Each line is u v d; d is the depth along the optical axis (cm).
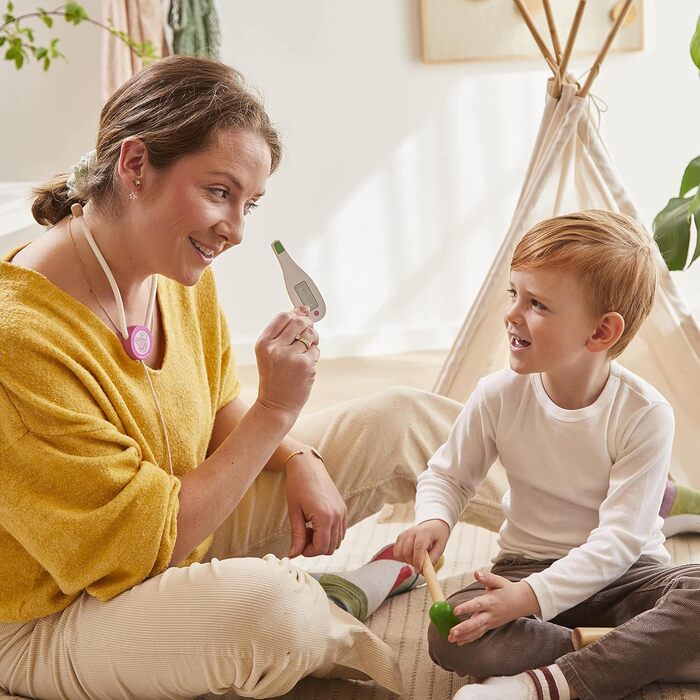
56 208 126
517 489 140
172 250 118
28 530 113
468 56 324
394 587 157
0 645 124
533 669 125
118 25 295
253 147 115
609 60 329
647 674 121
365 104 329
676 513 177
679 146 336
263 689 119
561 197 202
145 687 119
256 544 146
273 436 124
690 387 192
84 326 119
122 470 115
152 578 118
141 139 114
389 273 340
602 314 128
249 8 320
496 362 206
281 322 125
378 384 307
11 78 318
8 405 111
